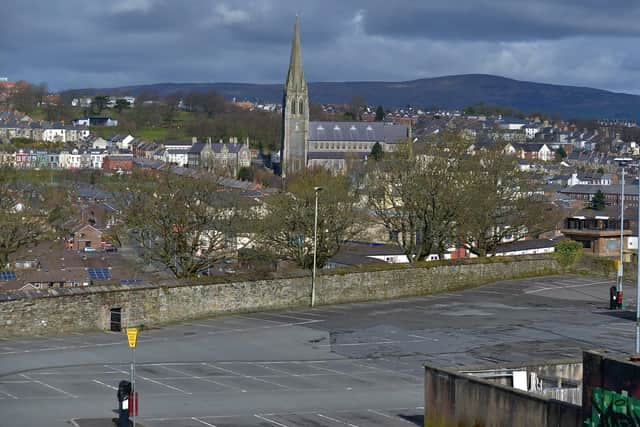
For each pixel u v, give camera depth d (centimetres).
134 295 9431
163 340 8731
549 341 8825
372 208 15850
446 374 5306
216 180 12188
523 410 4716
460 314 10462
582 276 13588
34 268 15575
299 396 6644
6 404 6147
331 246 12781
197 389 6788
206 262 11612
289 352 8306
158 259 11650
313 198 12562
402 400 6569
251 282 10481
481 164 14462
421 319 10119
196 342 8675
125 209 11706
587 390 4294
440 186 13438
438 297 11756
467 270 12588
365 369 7619
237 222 11906
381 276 11619
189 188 11500
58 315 8888
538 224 14662
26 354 7844
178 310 9800
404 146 14425
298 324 9731
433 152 14000
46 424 5656
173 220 11388
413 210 13475
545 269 13625
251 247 12762
